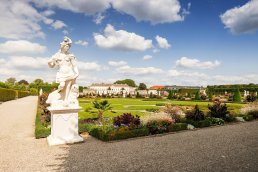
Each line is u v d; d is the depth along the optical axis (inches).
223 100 1737.2
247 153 310.8
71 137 376.8
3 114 770.8
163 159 286.8
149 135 438.3
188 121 551.5
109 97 2363.4
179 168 253.1
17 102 1414.9
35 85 3572.8
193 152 318.3
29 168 257.8
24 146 355.6
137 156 300.7
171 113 598.2
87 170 249.0
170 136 435.8
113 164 268.2
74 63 382.0
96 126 469.4
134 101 1680.6
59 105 366.6
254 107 740.7
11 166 264.8
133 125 443.2
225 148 339.3
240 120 643.5
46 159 289.6
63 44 371.2
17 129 500.4
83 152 321.4
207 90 2847.0
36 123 494.6
